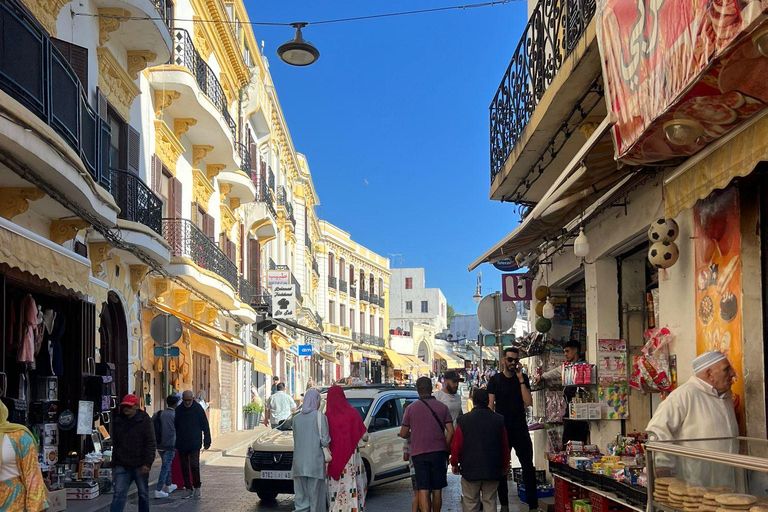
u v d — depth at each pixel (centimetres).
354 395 1343
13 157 944
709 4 432
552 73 891
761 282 586
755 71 443
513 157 1105
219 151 2369
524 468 1005
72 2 1363
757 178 595
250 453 1221
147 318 1880
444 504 1145
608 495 729
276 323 3322
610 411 927
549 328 1234
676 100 488
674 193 622
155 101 1892
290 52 1209
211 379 2584
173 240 1952
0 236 838
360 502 955
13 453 504
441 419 923
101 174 1295
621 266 980
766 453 481
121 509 964
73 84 1132
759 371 579
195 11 2184
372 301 7319
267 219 3309
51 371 1292
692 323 686
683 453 493
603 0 659
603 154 687
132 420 972
